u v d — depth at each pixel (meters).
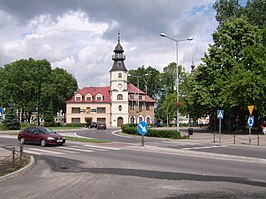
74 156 17.80
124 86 86.19
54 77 87.75
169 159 16.27
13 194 8.55
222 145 25.48
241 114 46.97
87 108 88.38
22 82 83.12
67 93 90.81
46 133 24.83
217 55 44.81
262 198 7.87
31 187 9.46
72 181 10.38
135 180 10.47
